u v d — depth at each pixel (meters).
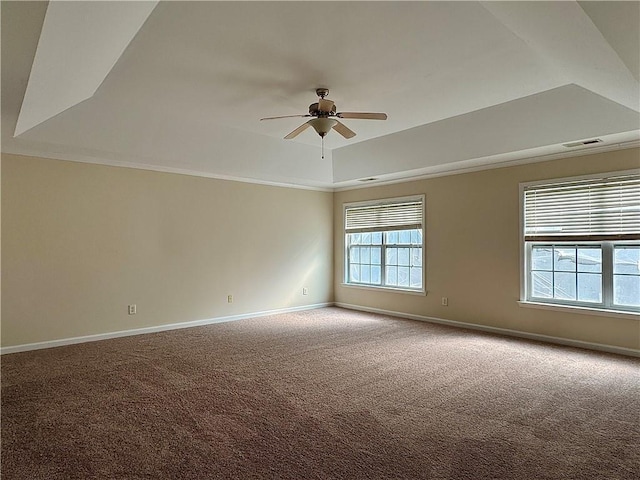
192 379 3.65
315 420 2.83
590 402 3.13
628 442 2.52
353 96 4.04
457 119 4.79
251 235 6.59
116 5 1.97
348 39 2.92
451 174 5.94
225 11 2.55
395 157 5.80
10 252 4.52
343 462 2.29
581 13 1.95
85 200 5.02
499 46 3.04
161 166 5.58
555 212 4.91
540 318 5.05
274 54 3.14
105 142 4.56
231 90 3.87
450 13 2.59
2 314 4.47
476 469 2.23
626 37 2.05
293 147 5.92
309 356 4.38
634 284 4.39
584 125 4.10
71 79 2.88
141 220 5.46
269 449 2.43
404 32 2.82
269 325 5.97
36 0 1.60
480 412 2.95
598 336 4.59
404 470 2.21
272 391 3.37
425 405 3.08
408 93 3.97
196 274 5.96
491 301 5.50
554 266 4.99
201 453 2.39
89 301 5.04
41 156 4.71
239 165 5.70
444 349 4.64
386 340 5.06
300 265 7.25
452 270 5.93
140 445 2.48
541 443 2.51
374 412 2.96
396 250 6.79
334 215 7.77
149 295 5.52
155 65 3.33
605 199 4.52
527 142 4.57
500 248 5.41
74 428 2.70
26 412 2.94
